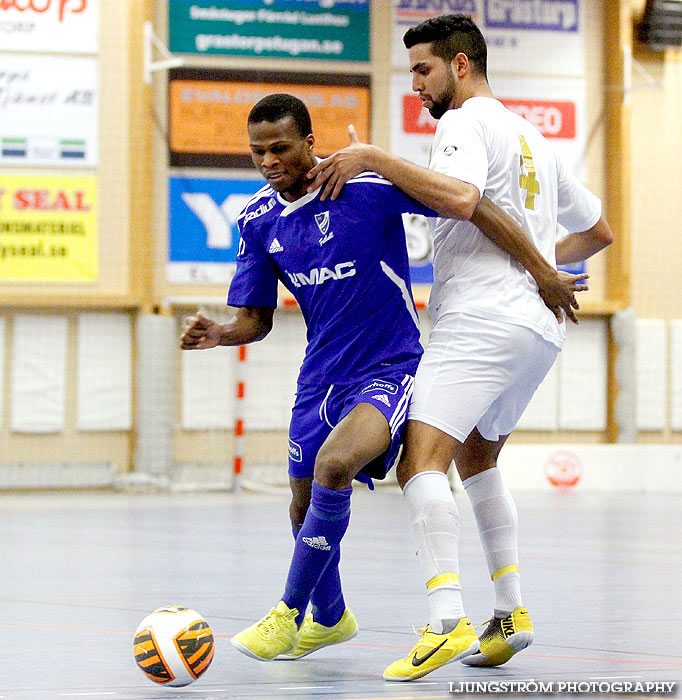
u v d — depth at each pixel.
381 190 8.28
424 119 39.59
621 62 40.50
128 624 10.29
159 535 20.88
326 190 8.18
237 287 9.19
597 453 37.84
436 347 8.25
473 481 8.84
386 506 30.66
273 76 38.50
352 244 8.34
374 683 7.64
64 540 19.80
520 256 8.25
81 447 37.25
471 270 8.33
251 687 7.48
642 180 41.25
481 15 39.91
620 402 40.50
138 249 37.03
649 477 38.06
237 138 38.34
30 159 36.75
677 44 40.97
